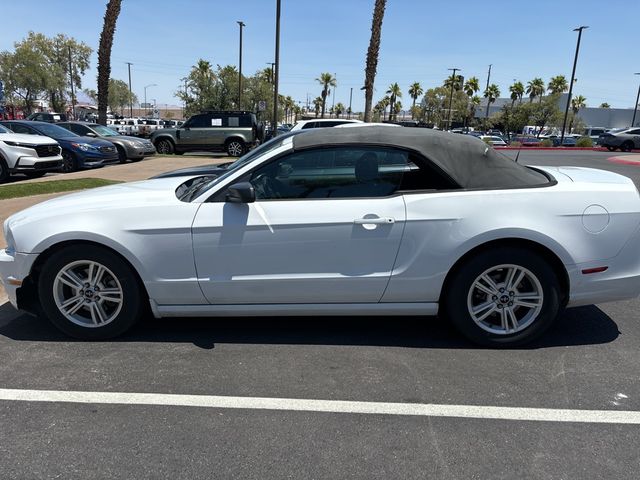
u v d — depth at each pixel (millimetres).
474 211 3510
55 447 2611
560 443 2656
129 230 3594
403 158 3650
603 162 21125
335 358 3590
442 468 2465
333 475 2414
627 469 2457
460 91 72125
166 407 2973
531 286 3658
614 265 3598
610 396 3109
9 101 56438
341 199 3592
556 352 3689
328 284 3609
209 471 2436
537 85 68938
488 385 3227
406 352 3686
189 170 6434
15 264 3711
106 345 3781
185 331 4035
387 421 2842
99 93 22203
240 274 3623
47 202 4102
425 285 3611
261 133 21875
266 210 3555
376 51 20438
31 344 3795
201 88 36938
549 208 3523
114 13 21500
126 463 2490
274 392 3137
